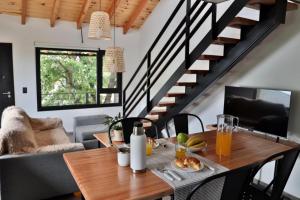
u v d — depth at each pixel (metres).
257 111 2.90
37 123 4.04
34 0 4.48
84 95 5.80
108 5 5.04
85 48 5.56
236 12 2.47
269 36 2.96
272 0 2.29
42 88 5.31
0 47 4.75
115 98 6.12
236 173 1.23
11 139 2.37
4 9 4.59
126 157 1.54
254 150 1.91
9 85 4.91
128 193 1.22
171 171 1.45
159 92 3.62
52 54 5.31
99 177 1.39
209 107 4.00
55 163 2.52
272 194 1.66
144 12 5.50
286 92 2.61
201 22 2.87
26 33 4.94
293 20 2.70
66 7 4.82
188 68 3.06
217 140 1.81
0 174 2.30
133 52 6.18
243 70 3.34
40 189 2.49
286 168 1.56
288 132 2.81
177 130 2.72
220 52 3.57
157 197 1.23
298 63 2.68
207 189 1.37
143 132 1.45
